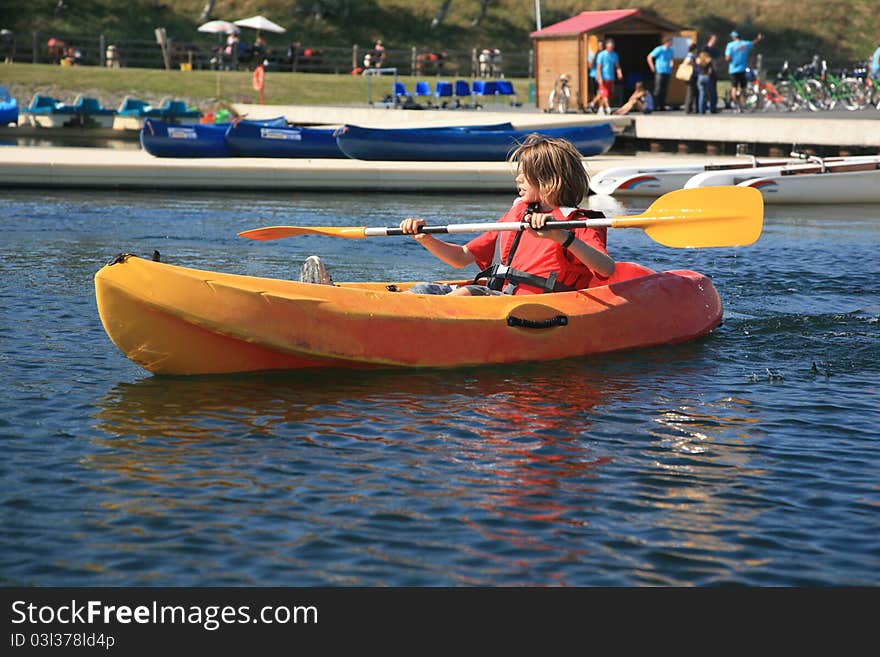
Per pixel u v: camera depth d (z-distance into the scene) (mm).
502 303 6258
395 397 5535
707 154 23141
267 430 5008
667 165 16781
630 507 4184
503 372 6031
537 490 4332
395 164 18719
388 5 47781
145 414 5207
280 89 34812
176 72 36094
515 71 42406
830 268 9867
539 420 5207
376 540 3881
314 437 4918
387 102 31500
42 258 9805
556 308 6344
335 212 14320
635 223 5969
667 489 4359
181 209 14320
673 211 6086
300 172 16844
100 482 4359
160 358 5742
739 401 5551
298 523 4008
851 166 15680
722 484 4410
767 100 27062
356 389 5656
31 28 43094
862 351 6637
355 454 4711
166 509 4117
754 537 3928
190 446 4785
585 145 21281
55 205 14359
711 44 25469
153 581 3605
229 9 46500
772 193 15352
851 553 3812
